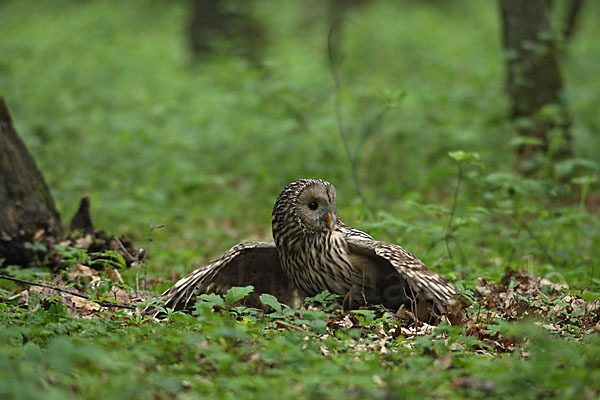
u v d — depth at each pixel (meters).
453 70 27.62
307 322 7.46
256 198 17.19
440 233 11.98
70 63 31.31
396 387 6.31
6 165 11.49
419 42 36.03
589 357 6.99
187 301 9.12
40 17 45.09
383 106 20.33
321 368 6.62
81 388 6.07
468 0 50.19
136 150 18.92
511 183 13.20
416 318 8.74
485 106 20.55
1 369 5.72
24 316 8.08
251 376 6.71
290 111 19.67
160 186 17.61
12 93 23.59
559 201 15.91
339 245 9.30
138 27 43.62
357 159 18.30
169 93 23.11
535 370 6.52
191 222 16.00
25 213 11.52
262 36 28.69
